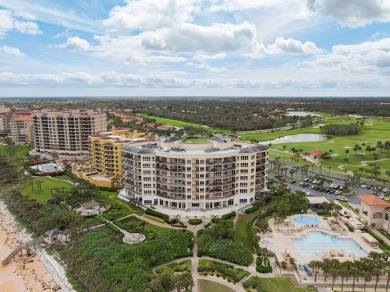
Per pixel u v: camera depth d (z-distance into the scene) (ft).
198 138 625.82
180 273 347.36
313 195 615.57
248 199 540.11
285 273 347.15
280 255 381.60
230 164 523.70
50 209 513.04
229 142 565.12
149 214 501.15
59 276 364.58
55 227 461.37
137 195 546.26
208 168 506.07
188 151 530.27
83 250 386.32
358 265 330.13
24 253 431.43
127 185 572.92
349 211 522.47
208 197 513.04
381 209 459.32
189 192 507.71
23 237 464.65
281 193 576.20
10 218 528.63
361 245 408.46
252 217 492.54
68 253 392.88
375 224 462.19
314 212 520.01
